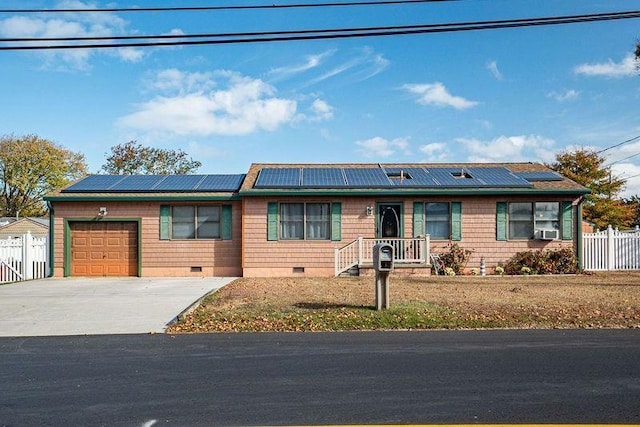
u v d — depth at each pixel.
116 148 48.56
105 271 20.50
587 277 18.39
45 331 9.73
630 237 20.98
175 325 10.11
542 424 4.89
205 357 7.66
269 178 20.98
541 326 9.73
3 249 18.67
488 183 20.17
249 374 6.73
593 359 7.35
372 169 22.81
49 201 20.34
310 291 14.58
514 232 20.22
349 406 5.46
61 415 5.27
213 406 5.50
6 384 6.36
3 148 52.91
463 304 11.84
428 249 19.23
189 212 20.66
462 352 7.81
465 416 5.12
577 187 20.17
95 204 20.47
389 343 8.47
